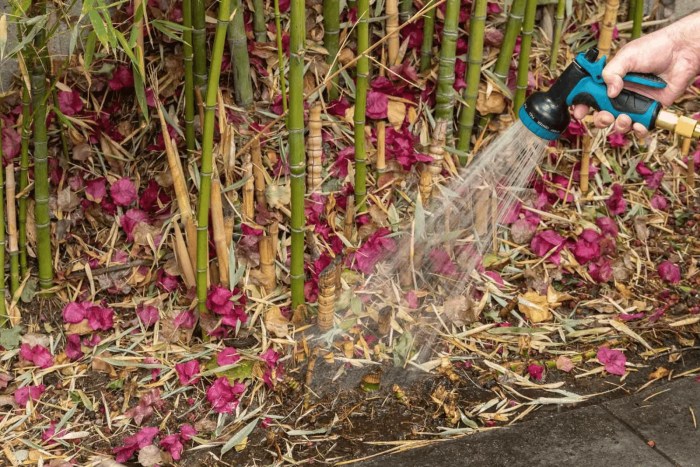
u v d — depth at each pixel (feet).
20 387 7.12
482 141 8.91
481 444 6.59
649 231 9.16
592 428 6.74
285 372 7.30
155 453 6.43
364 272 8.01
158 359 7.36
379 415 6.98
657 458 6.39
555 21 9.52
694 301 8.32
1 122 7.26
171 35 7.02
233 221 7.78
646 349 7.76
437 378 7.34
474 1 8.66
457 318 7.75
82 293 7.93
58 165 8.25
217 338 7.56
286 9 8.57
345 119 8.62
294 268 7.41
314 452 6.61
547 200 9.00
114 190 8.09
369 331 7.70
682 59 6.77
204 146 6.78
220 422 6.88
